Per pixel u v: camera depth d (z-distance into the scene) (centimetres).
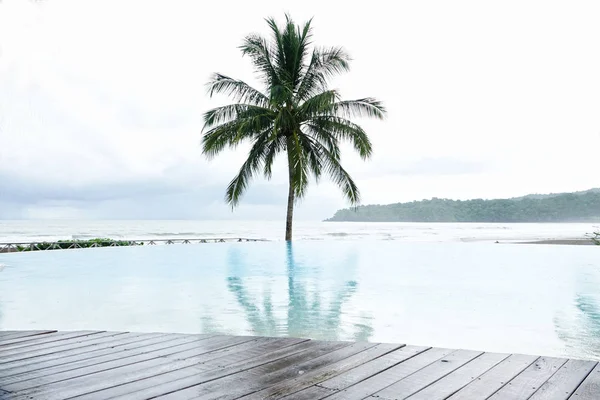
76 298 704
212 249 1448
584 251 1320
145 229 6028
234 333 489
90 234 4394
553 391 223
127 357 286
